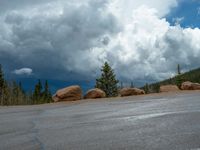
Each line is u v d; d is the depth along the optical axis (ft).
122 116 28.45
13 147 17.70
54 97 74.28
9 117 35.58
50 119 30.19
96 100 62.49
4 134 22.58
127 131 20.08
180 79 188.44
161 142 16.19
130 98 58.85
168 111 29.55
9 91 199.62
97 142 17.44
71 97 72.49
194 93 59.47
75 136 19.74
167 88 82.33
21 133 22.53
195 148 14.51
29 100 211.00
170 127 20.11
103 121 25.72
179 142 15.84
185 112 27.30
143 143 16.31
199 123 20.70
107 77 179.93
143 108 34.94
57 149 16.51
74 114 33.86
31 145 17.90
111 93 179.42
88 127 23.07
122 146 16.07
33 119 31.32
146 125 21.72
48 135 20.79
